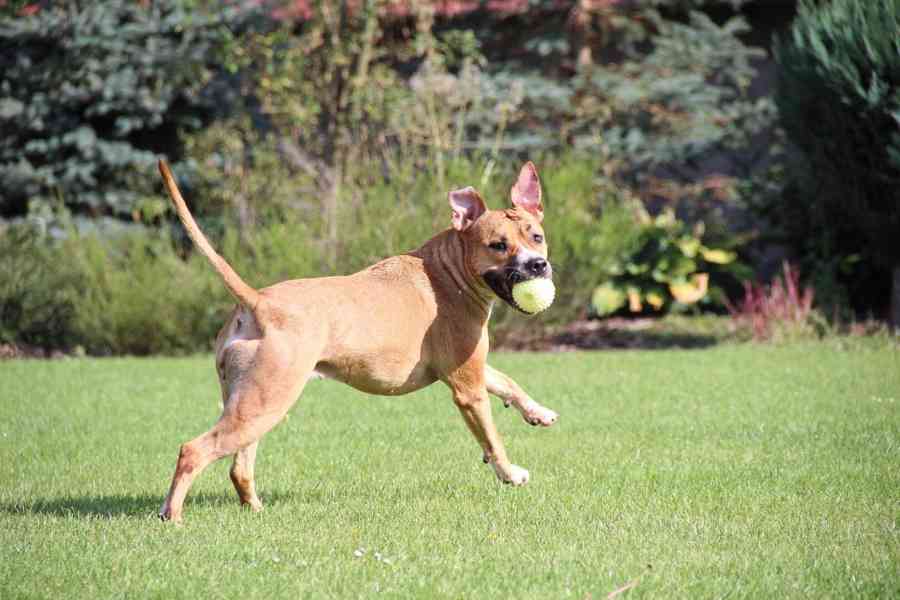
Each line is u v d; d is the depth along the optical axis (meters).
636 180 18.72
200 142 18.64
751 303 15.98
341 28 17.30
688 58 18.17
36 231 16.62
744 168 18.84
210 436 6.05
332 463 8.11
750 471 7.57
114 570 5.36
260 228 16.02
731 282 17.89
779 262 18.30
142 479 7.67
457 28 19.64
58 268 15.91
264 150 17.50
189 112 19.45
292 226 15.34
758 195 17.80
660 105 18.47
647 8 18.92
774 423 9.33
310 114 16.81
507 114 17.73
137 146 19.55
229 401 6.06
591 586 5.10
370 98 16.75
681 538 5.92
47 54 19.44
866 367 12.34
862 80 12.78
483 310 6.82
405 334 6.54
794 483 7.19
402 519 6.36
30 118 18.78
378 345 6.43
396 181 15.45
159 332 15.38
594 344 15.69
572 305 15.36
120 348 15.49
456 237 6.85
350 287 6.46
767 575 5.23
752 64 19.97
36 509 6.77
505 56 19.70
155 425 9.70
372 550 5.73
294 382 6.07
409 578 5.23
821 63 13.07
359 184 16.45
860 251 16.58
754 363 12.85
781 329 15.05
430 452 8.50
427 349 6.66
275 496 7.14
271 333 6.05
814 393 10.73
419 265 6.78
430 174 15.42
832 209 16.22
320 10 16.98
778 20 19.84
